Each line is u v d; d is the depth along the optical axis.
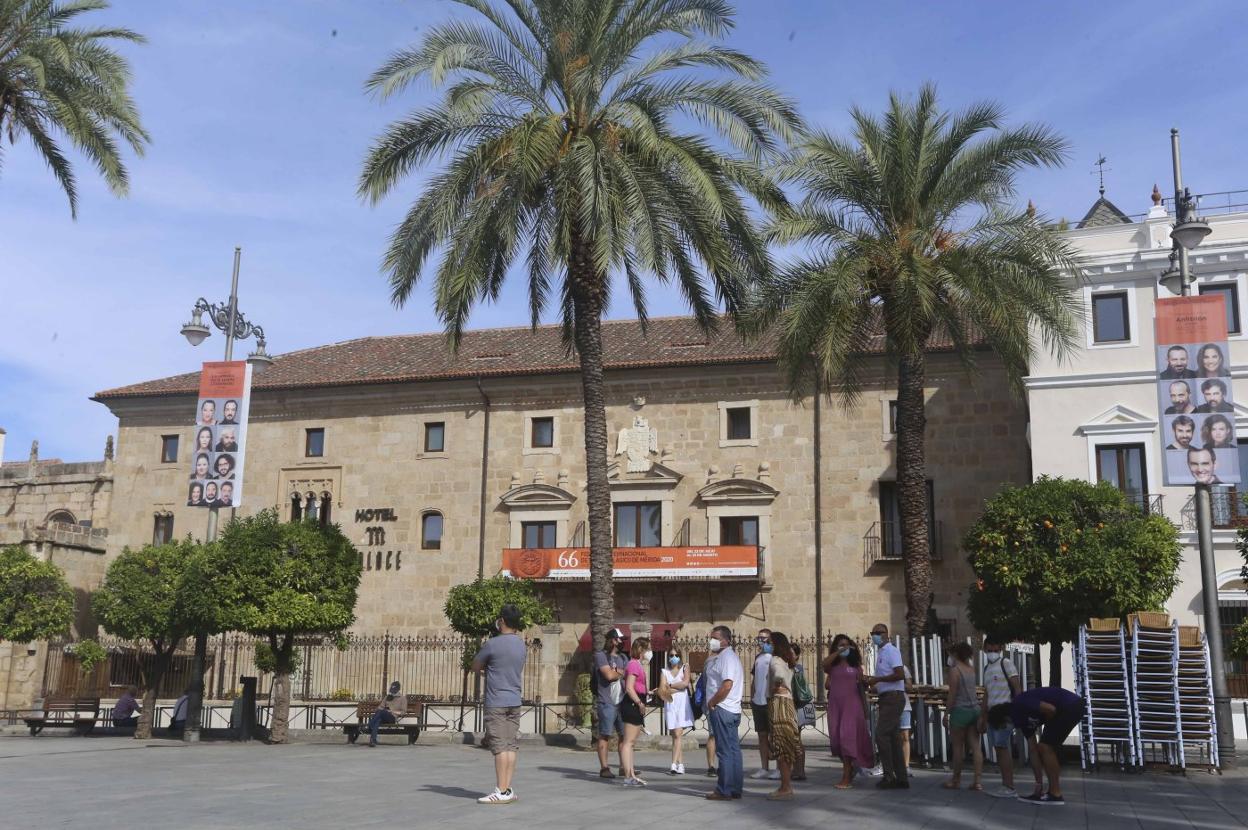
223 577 25.47
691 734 25.23
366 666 39.16
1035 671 24.78
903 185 23.80
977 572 23.66
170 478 43.28
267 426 42.91
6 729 30.91
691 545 37.25
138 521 43.22
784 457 37.38
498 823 10.59
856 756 14.74
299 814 11.27
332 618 25.84
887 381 36.84
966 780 16.45
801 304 22.97
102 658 37.06
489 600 31.80
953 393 36.25
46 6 26.17
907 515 23.55
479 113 22.81
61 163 27.81
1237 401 30.59
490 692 12.48
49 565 32.12
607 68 23.67
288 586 25.59
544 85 23.70
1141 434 30.98
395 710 26.03
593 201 21.56
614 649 15.91
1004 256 23.56
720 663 13.27
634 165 22.83
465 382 40.66
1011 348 24.77
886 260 23.56
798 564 36.53
